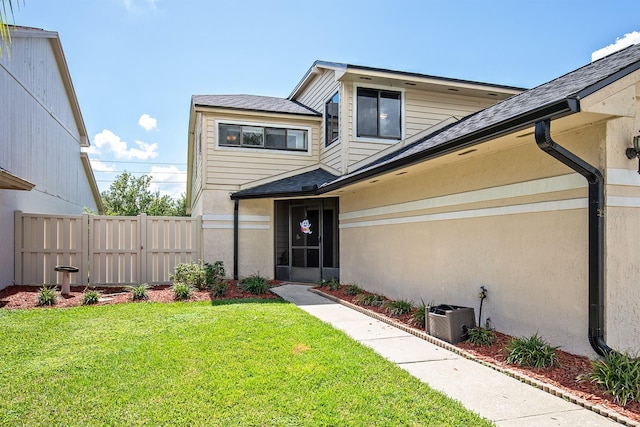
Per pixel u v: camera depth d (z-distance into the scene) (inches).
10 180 309.7
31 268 395.9
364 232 398.6
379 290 367.2
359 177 324.5
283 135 513.7
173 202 1325.0
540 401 146.9
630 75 161.8
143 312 290.7
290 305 320.8
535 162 207.2
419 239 308.2
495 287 232.5
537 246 205.0
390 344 220.4
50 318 269.6
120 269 426.0
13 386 155.7
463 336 221.5
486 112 297.9
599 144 175.9
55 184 546.0
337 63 430.9
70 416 132.0
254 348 201.0
